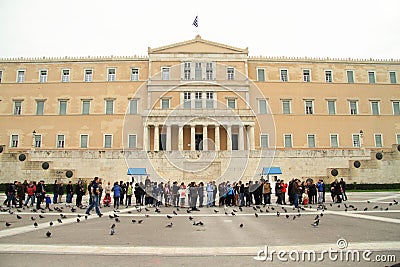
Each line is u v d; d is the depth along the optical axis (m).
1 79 64.25
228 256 8.28
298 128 63.41
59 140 62.16
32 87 63.72
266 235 11.28
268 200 26.92
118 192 23.73
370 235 11.05
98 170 44.59
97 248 9.12
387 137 64.81
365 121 64.94
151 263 7.61
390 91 66.44
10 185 24.75
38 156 45.22
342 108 65.12
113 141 61.88
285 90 64.44
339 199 27.08
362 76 66.69
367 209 20.39
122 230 12.48
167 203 21.75
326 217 16.56
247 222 14.99
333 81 66.00
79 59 64.44
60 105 63.38
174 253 8.55
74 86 63.72
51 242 9.97
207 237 10.95
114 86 63.44
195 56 61.78
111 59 64.38
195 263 7.62
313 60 66.19
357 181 44.88
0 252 8.63
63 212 20.31
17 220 15.81
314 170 46.91
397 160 46.00
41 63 64.69
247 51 62.31
